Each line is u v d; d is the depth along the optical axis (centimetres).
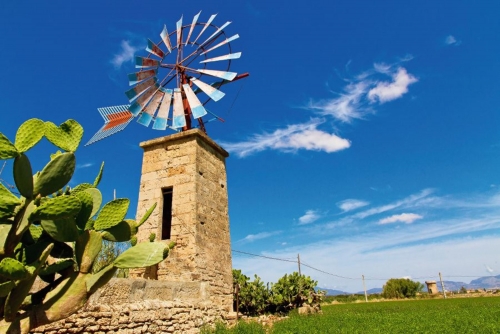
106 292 703
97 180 386
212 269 1080
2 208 278
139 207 1153
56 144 312
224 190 1289
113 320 676
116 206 332
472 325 1345
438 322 1491
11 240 277
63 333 598
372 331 1177
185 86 1299
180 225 1067
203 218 1105
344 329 1170
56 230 293
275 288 1850
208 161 1228
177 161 1166
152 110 1244
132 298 762
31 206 287
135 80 1238
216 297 1062
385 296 5759
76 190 376
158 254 312
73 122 324
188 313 876
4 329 385
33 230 337
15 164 276
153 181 1171
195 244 1028
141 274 1048
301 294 1853
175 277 1009
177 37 1427
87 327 630
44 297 306
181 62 1376
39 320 275
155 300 810
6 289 253
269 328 1212
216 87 1354
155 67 1320
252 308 1744
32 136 291
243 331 920
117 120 1181
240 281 1733
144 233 1106
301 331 1098
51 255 327
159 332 765
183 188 1116
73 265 324
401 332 1205
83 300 291
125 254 312
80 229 313
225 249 1191
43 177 296
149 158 1216
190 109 1310
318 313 1875
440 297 5169
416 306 2898
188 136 1184
